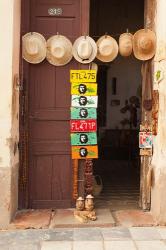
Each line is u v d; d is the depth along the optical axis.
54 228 4.77
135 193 6.36
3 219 4.77
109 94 10.59
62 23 5.27
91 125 5.17
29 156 5.30
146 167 5.30
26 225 4.78
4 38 4.71
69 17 5.27
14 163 4.94
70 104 5.30
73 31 5.28
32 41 5.11
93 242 4.37
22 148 5.24
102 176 7.76
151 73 5.23
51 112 5.29
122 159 10.06
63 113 5.30
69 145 5.32
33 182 5.32
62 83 5.29
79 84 5.13
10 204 4.79
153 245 4.29
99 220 4.93
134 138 9.89
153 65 5.16
